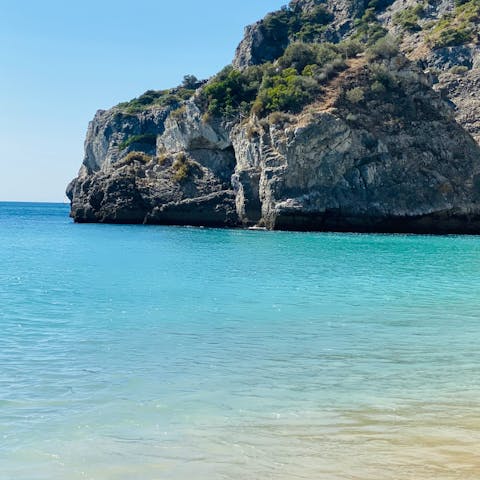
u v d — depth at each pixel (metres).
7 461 8.66
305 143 72.25
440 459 8.76
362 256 43.25
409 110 78.94
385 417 10.59
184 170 89.06
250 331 17.88
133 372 13.27
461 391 12.20
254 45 144.25
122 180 91.25
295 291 26.30
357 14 145.38
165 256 43.19
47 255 44.53
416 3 137.88
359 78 80.31
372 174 73.50
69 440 9.41
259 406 11.12
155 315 20.33
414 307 22.44
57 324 18.69
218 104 89.25
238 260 40.06
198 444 9.30
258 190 78.00
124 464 8.57
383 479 8.11
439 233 74.38
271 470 8.38
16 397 11.45
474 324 19.27
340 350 15.62
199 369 13.60
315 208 72.00
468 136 80.00
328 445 9.28
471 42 113.25
